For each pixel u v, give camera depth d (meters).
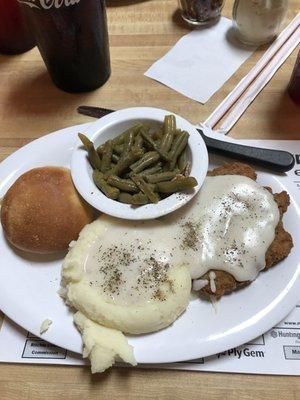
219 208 0.26
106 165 0.27
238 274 0.24
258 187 0.27
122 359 0.22
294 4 0.41
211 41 0.39
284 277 0.25
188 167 0.27
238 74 0.36
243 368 0.23
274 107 0.34
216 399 0.23
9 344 0.24
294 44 0.38
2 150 0.33
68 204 0.26
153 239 0.25
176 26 0.40
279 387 0.23
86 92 0.36
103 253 0.25
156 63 0.37
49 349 0.24
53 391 0.23
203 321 0.24
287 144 0.32
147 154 0.27
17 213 0.26
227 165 0.29
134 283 0.24
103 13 0.31
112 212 0.25
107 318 0.23
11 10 0.35
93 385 0.23
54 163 0.30
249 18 0.36
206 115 0.34
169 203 0.25
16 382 0.23
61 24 0.29
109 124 0.29
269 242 0.25
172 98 0.35
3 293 0.25
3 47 0.38
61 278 0.25
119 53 0.38
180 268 0.24
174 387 0.23
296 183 0.30
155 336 0.23
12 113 0.35
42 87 0.36
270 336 0.24
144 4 0.42
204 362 0.23
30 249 0.26
